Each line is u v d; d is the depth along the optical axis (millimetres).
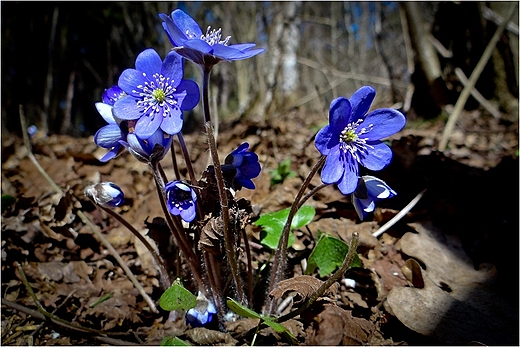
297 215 140
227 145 313
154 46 858
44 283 142
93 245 167
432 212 167
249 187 111
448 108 393
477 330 108
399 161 200
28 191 200
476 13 377
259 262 147
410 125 403
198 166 247
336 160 90
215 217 103
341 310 102
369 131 93
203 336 109
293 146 297
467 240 160
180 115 91
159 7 782
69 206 167
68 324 120
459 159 260
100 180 219
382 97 663
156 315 133
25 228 157
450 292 125
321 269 125
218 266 114
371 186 96
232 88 995
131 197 204
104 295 139
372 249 149
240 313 103
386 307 120
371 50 1065
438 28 420
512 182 199
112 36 785
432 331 107
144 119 92
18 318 129
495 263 146
